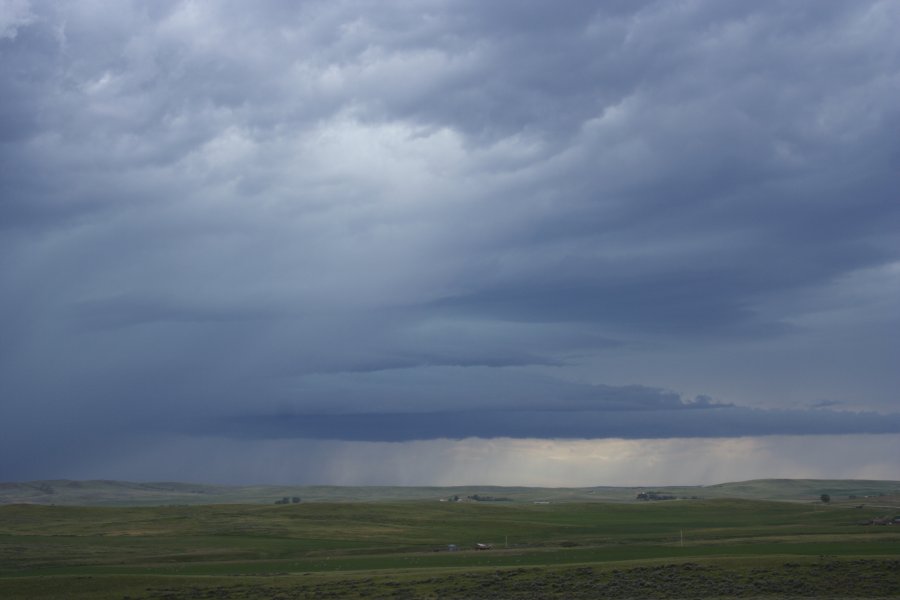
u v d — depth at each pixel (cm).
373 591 7956
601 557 10412
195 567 10925
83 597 8156
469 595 7638
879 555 8944
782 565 8112
